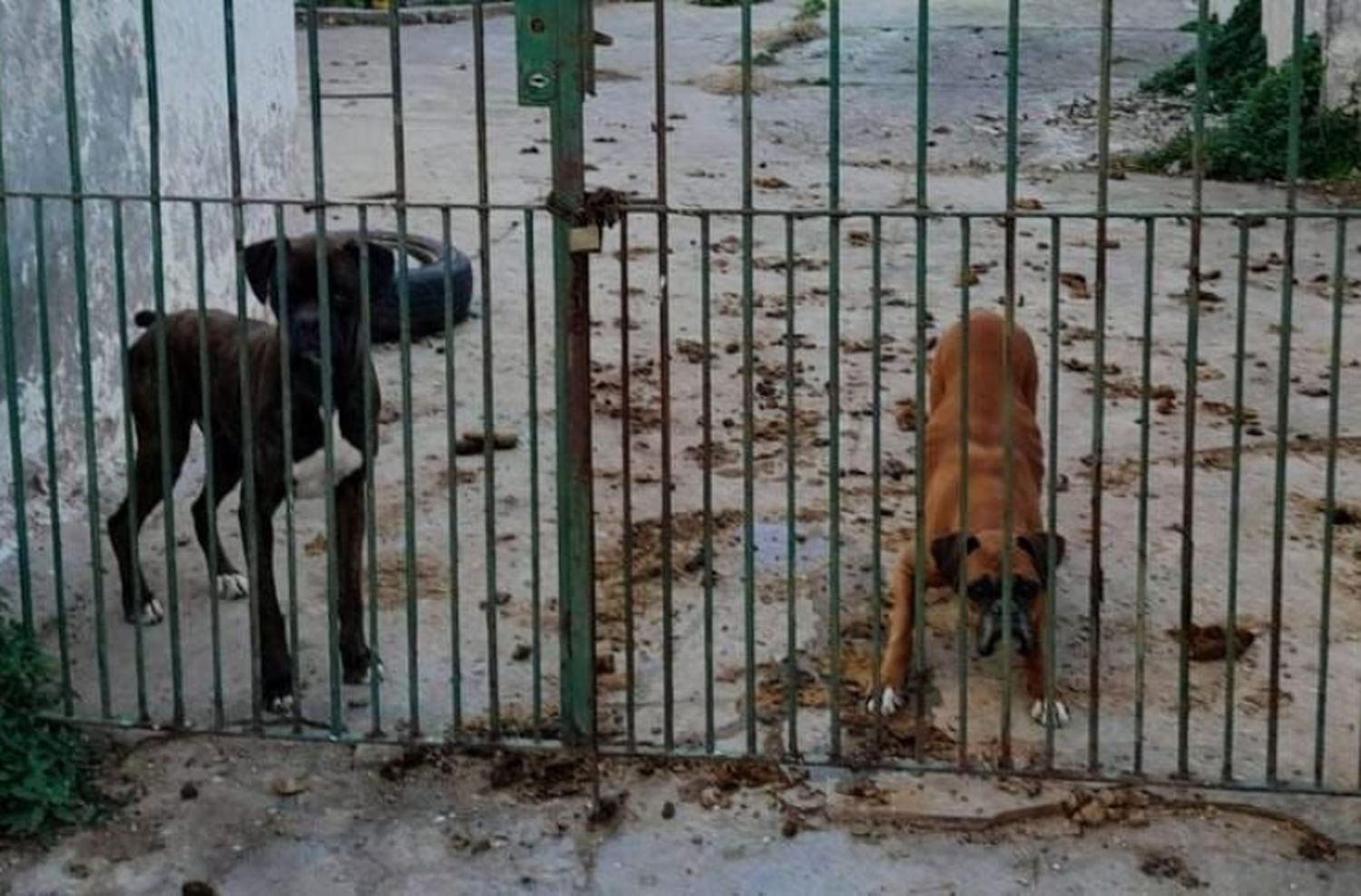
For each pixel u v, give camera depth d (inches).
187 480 193.0
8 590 165.3
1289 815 137.4
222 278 225.0
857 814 137.3
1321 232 322.0
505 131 413.1
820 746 145.7
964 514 136.4
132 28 200.4
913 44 568.7
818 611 167.0
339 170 362.9
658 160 132.8
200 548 179.5
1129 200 353.1
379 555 177.5
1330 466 133.0
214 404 158.4
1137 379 231.9
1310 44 404.8
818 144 412.5
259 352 153.3
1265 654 160.4
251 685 150.9
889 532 183.9
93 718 145.0
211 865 133.6
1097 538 135.3
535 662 141.4
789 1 707.4
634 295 269.0
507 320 257.4
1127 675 156.9
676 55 558.9
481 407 220.2
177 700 143.4
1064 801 138.2
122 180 198.7
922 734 141.1
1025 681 154.0
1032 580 143.8
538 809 139.0
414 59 537.3
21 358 179.9
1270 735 135.9
